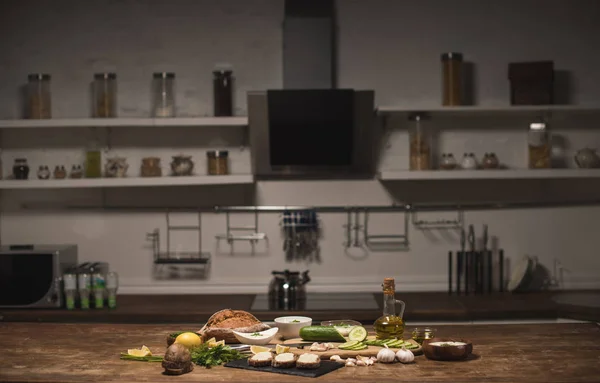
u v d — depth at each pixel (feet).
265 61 16.25
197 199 16.37
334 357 9.16
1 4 16.21
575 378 8.43
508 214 16.43
